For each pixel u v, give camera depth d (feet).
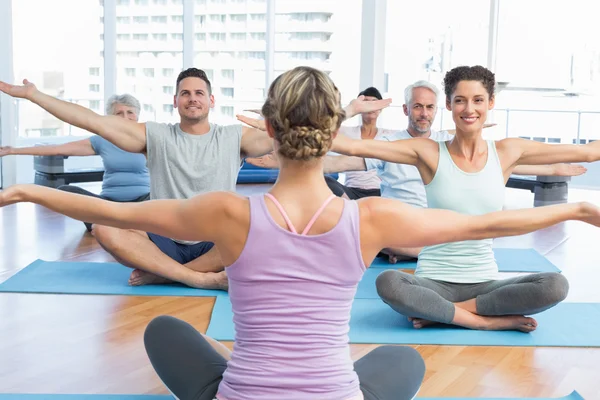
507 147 10.09
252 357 5.08
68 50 27.55
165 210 5.22
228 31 29.71
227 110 30.27
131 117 16.96
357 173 17.29
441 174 9.98
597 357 9.55
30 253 15.33
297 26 29.94
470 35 29.96
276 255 5.01
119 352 9.41
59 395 7.95
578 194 25.86
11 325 10.46
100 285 12.65
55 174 22.50
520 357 9.48
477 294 10.62
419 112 14.52
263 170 26.99
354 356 9.34
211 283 12.50
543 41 30.68
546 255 16.26
